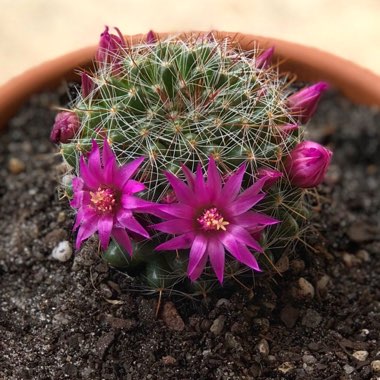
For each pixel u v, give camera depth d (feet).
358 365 0.52
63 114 0.50
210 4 1.03
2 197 0.68
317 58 0.67
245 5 1.03
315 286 0.57
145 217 0.46
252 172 0.47
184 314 0.52
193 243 0.44
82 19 1.01
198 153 0.46
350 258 0.62
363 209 0.71
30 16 1.00
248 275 0.52
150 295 0.52
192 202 0.44
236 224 0.44
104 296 0.53
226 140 0.47
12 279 0.58
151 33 0.53
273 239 0.49
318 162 0.47
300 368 0.51
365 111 0.78
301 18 1.03
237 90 0.48
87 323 0.52
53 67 0.70
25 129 0.73
